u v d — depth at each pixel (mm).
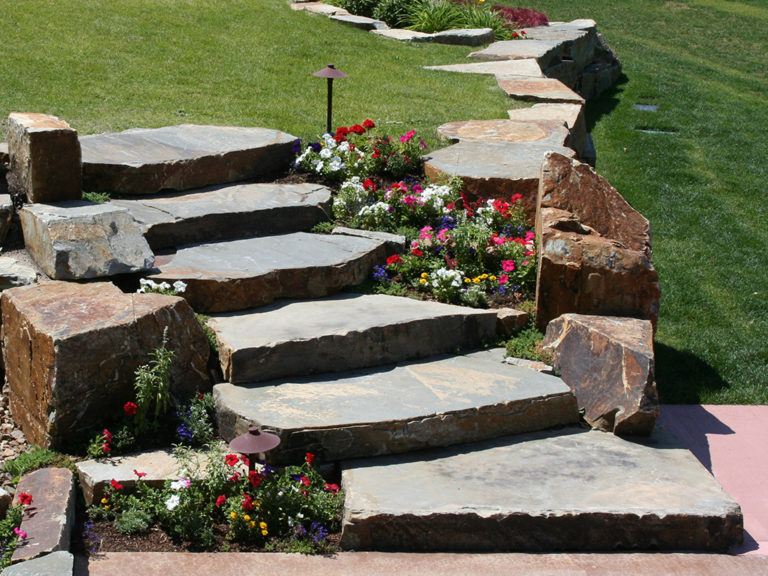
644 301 7195
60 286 6348
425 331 6801
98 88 10727
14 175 7539
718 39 25266
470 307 7418
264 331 6457
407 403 6035
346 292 7480
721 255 10352
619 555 5332
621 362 6438
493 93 12516
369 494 5379
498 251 7957
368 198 8594
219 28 14109
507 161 9281
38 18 12812
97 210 6973
